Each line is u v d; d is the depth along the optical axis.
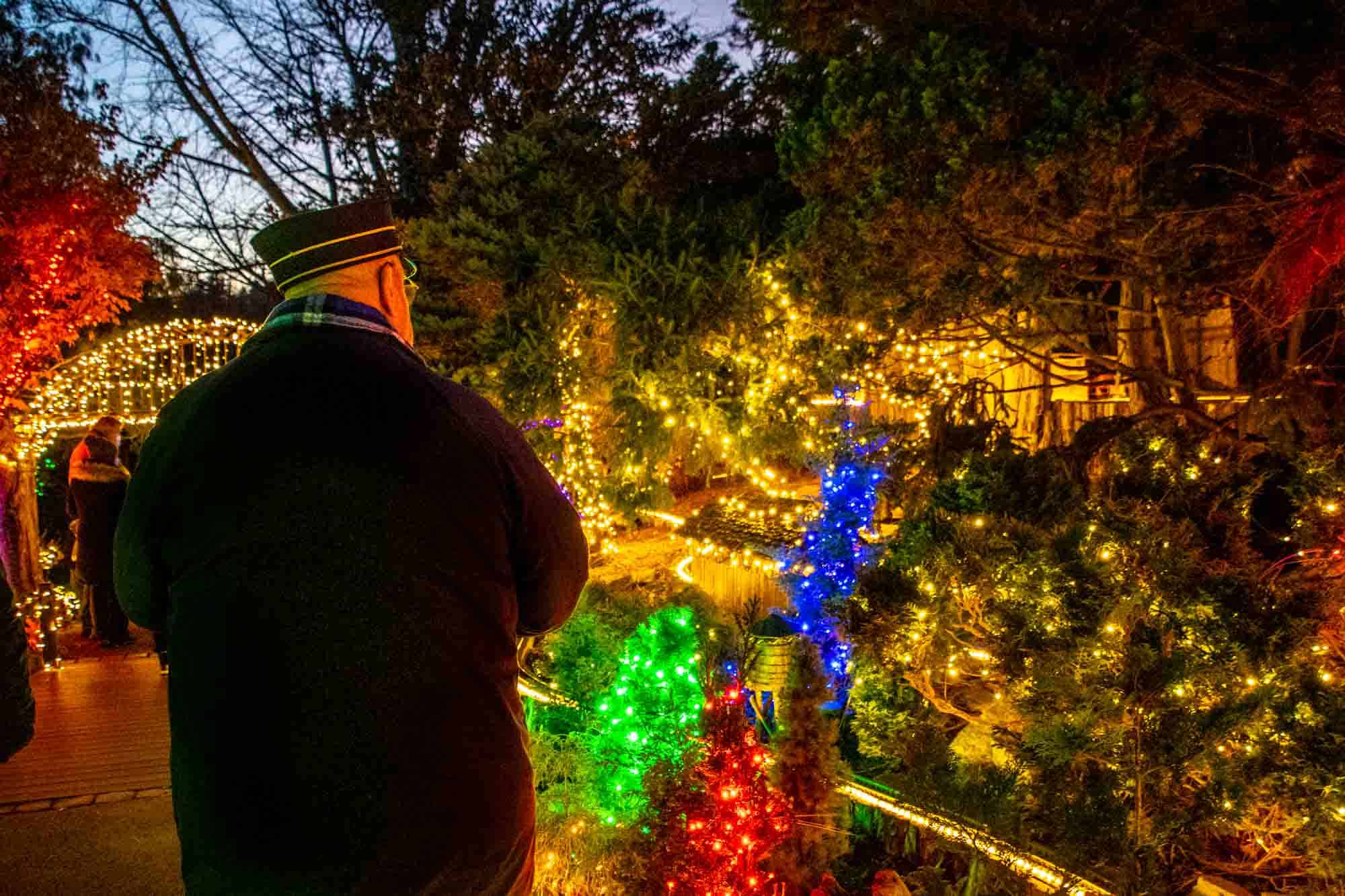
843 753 4.27
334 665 1.35
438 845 1.37
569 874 3.34
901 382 5.89
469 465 1.48
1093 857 2.40
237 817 1.32
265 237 1.66
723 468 12.41
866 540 5.51
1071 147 4.25
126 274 8.25
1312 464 3.16
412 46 17.41
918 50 4.82
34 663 7.23
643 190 10.67
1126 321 5.76
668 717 3.39
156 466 1.51
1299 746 2.44
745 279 9.09
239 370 1.51
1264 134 4.79
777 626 3.70
